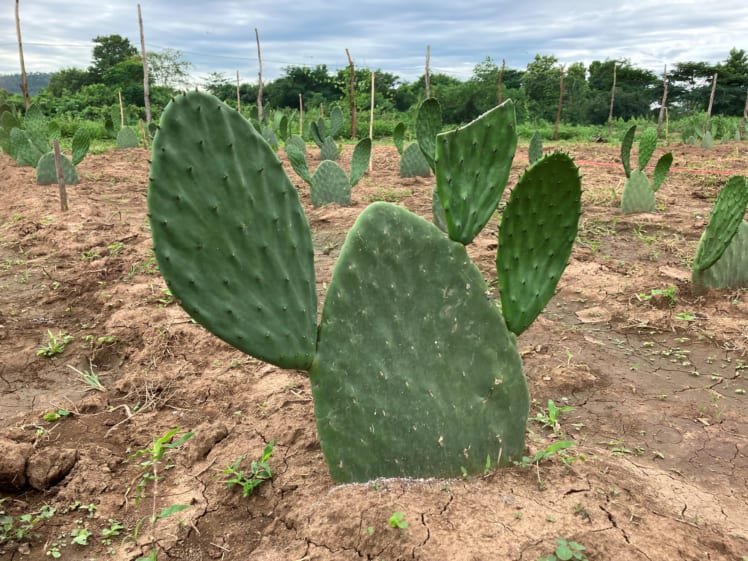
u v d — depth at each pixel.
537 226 0.78
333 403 0.75
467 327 0.80
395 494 0.75
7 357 1.32
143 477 0.90
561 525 0.71
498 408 0.82
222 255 0.66
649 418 1.05
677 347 1.34
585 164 4.81
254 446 0.94
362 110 11.62
